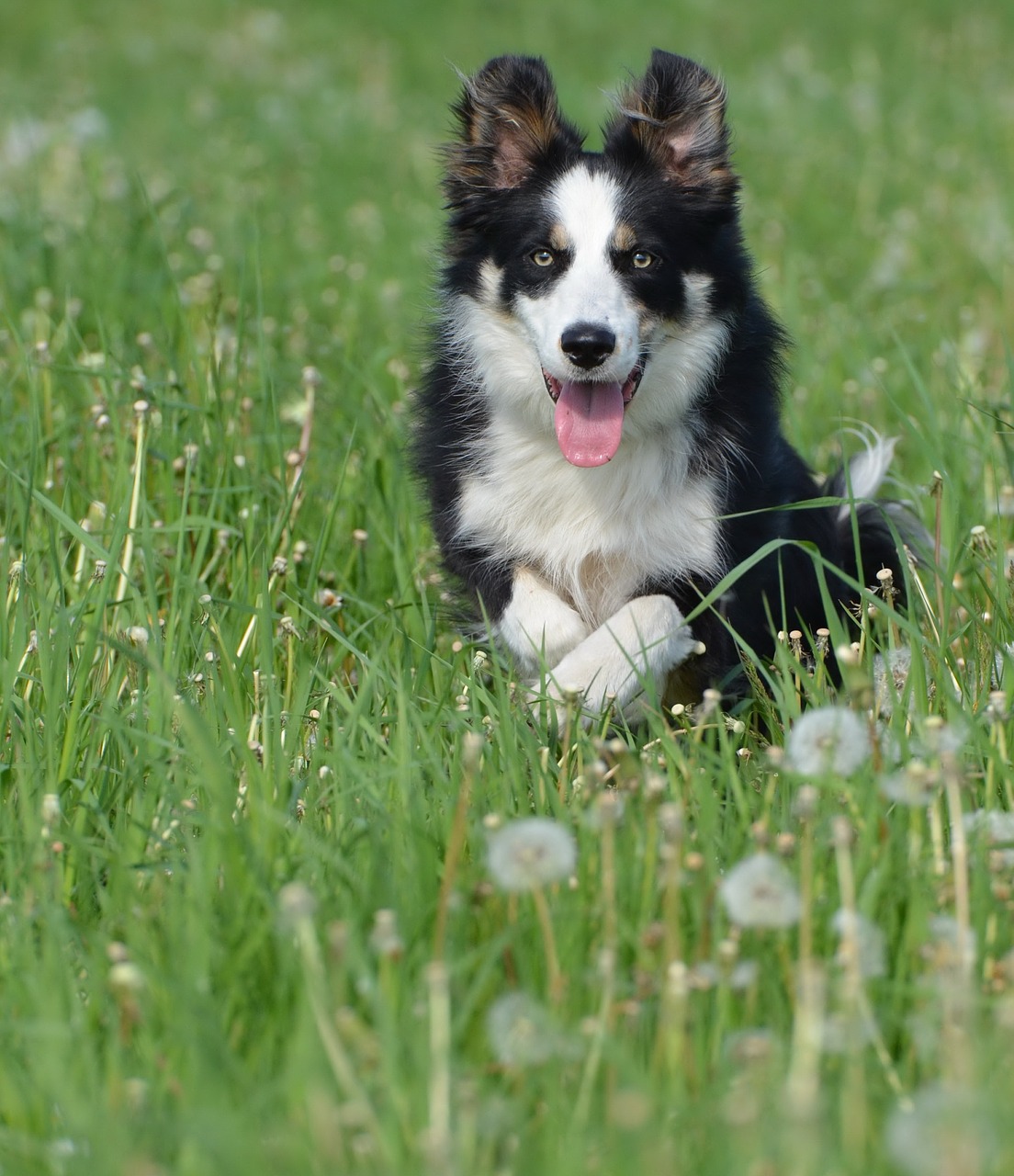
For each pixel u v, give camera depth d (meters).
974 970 3.91
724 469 6.59
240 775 5.05
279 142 17.72
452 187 6.87
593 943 4.05
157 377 8.55
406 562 7.25
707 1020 3.85
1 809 4.79
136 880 4.46
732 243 6.79
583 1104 3.42
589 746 5.13
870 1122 3.51
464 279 6.82
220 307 8.83
